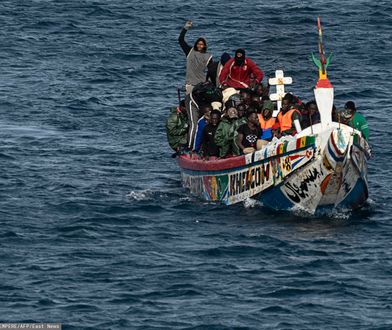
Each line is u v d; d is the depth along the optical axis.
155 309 58.16
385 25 137.38
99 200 76.19
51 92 108.38
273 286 60.94
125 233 69.50
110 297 59.56
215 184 76.94
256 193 74.31
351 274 62.62
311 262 64.31
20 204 74.81
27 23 136.75
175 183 81.94
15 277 62.06
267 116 77.00
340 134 69.94
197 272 62.88
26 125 97.19
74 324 56.41
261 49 127.62
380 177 82.00
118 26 137.50
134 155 89.12
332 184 71.56
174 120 82.12
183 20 141.25
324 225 71.19
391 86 111.00
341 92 108.25
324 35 132.62
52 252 65.94
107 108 103.38
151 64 120.50
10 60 121.31
